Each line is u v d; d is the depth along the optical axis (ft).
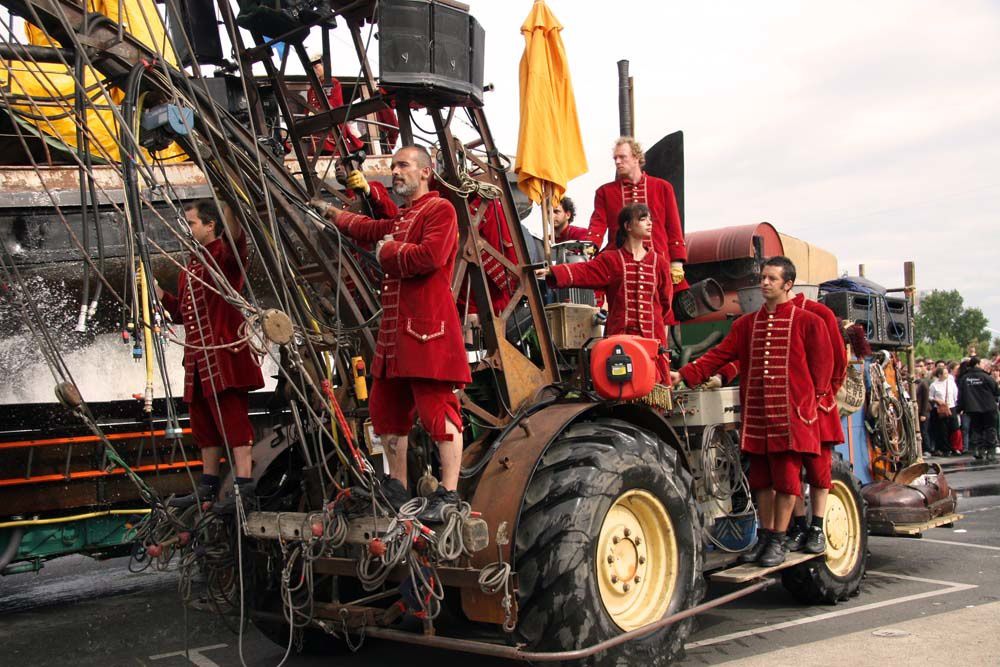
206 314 14.06
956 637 14.85
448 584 12.35
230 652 16.69
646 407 14.93
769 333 17.43
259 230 12.91
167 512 13.69
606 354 14.05
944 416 53.93
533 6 16.44
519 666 14.89
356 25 14.99
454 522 11.53
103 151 11.97
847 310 23.41
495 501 12.54
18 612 20.49
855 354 22.50
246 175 13.19
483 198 14.60
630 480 13.12
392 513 11.96
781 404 17.06
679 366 20.72
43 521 18.95
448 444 12.26
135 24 20.51
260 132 15.43
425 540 11.48
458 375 12.25
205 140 12.91
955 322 371.76
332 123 15.31
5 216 19.75
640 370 13.98
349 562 13.33
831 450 18.65
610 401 14.51
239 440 13.99
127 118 11.75
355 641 16.30
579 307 16.74
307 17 14.57
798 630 16.56
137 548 14.07
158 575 25.30
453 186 14.06
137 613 20.15
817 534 17.88
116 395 21.03
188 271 12.34
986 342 363.97
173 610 20.39
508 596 11.91
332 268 13.84
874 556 23.79
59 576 25.81
